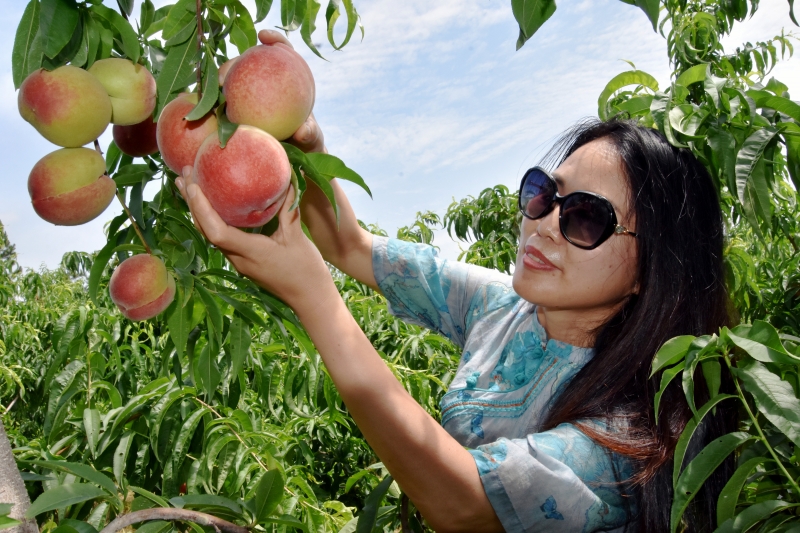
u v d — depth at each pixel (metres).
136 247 1.06
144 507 1.13
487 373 1.64
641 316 1.39
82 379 2.31
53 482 1.66
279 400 3.60
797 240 4.03
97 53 1.00
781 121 1.58
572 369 1.51
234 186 0.87
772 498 1.22
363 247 1.87
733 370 1.01
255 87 0.90
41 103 0.90
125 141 1.08
